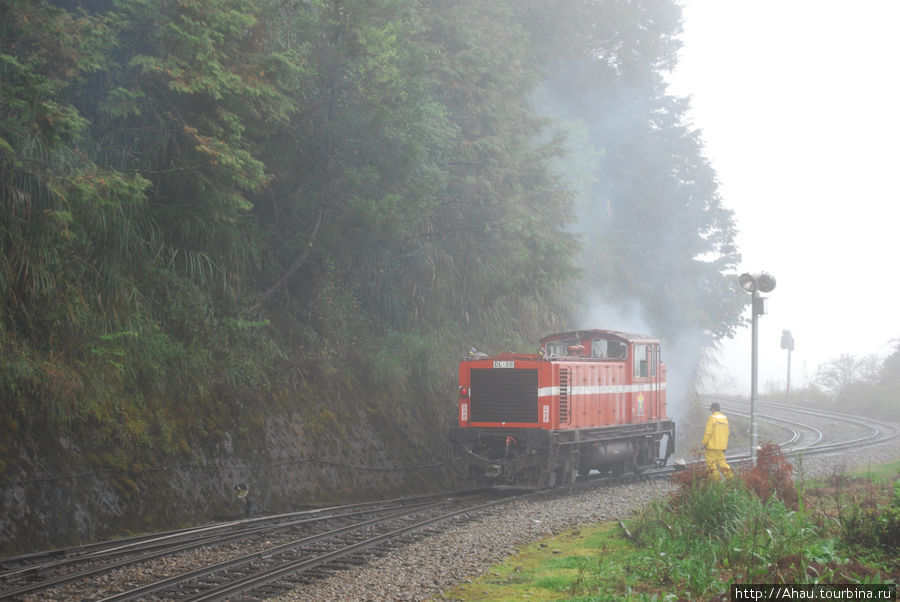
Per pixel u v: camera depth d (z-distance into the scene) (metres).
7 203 11.66
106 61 13.13
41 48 11.21
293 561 10.40
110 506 12.02
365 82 15.79
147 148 14.06
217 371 14.99
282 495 14.86
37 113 10.29
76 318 12.59
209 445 14.05
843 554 9.18
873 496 13.20
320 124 16.36
